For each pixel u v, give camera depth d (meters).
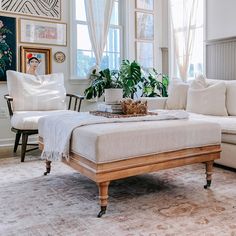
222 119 2.86
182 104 3.77
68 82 4.38
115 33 4.78
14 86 3.49
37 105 3.56
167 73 5.15
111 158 1.74
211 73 4.27
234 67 3.91
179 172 2.62
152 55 5.10
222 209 1.80
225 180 2.37
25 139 3.07
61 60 4.30
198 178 2.44
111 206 1.88
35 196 2.08
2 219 1.71
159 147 1.92
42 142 2.52
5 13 3.89
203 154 2.13
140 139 1.84
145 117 2.18
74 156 1.97
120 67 4.67
